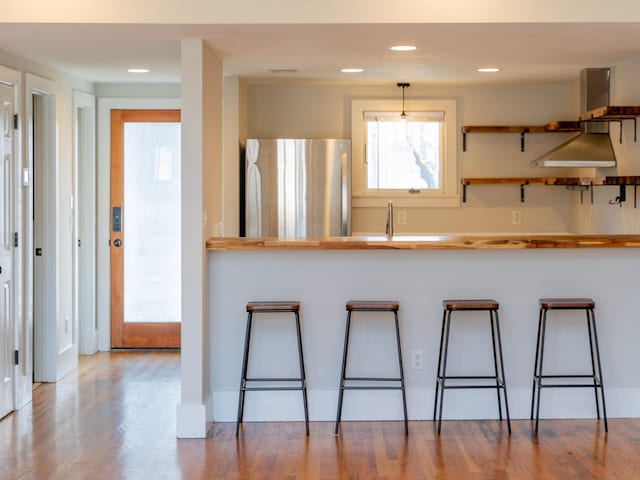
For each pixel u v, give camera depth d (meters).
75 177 6.59
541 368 4.90
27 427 4.93
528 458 4.34
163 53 5.25
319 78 6.78
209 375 5.05
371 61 5.68
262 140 6.82
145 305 7.35
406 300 5.09
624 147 6.02
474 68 6.11
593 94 6.11
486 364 5.11
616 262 5.11
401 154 7.51
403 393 4.84
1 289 5.09
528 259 5.09
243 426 4.99
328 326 5.08
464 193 7.44
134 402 5.52
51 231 6.07
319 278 5.07
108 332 7.33
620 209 6.14
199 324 4.77
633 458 4.32
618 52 5.31
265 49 5.08
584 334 5.12
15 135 5.28
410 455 4.40
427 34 4.61
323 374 5.10
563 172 7.40
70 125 6.46
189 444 4.61
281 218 6.84
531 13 4.30
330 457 4.38
